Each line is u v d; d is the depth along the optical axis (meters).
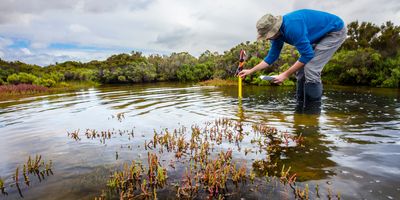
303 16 5.91
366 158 3.53
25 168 3.57
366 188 2.74
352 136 4.55
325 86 17.58
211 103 9.16
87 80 31.41
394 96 10.64
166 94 13.07
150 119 6.61
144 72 31.97
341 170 3.18
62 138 5.09
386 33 20.77
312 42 6.18
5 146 4.68
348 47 23.27
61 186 3.06
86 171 3.46
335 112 6.77
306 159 3.59
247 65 23.31
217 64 29.91
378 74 18.17
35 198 2.81
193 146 4.26
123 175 3.27
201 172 3.30
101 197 2.78
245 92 13.34
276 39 5.86
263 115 6.66
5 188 3.06
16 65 33.62
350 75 19.39
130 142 4.69
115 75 31.66
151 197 2.76
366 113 6.59
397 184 2.79
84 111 8.30
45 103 10.82
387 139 4.33
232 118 6.43
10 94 16.41
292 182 2.94
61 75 30.56
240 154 3.90
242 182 3.01
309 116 6.31
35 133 5.54
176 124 6.00
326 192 2.70
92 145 4.57
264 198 2.65
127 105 9.30
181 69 32.88
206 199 2.69
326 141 4.31
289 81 19.03
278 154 3.83
